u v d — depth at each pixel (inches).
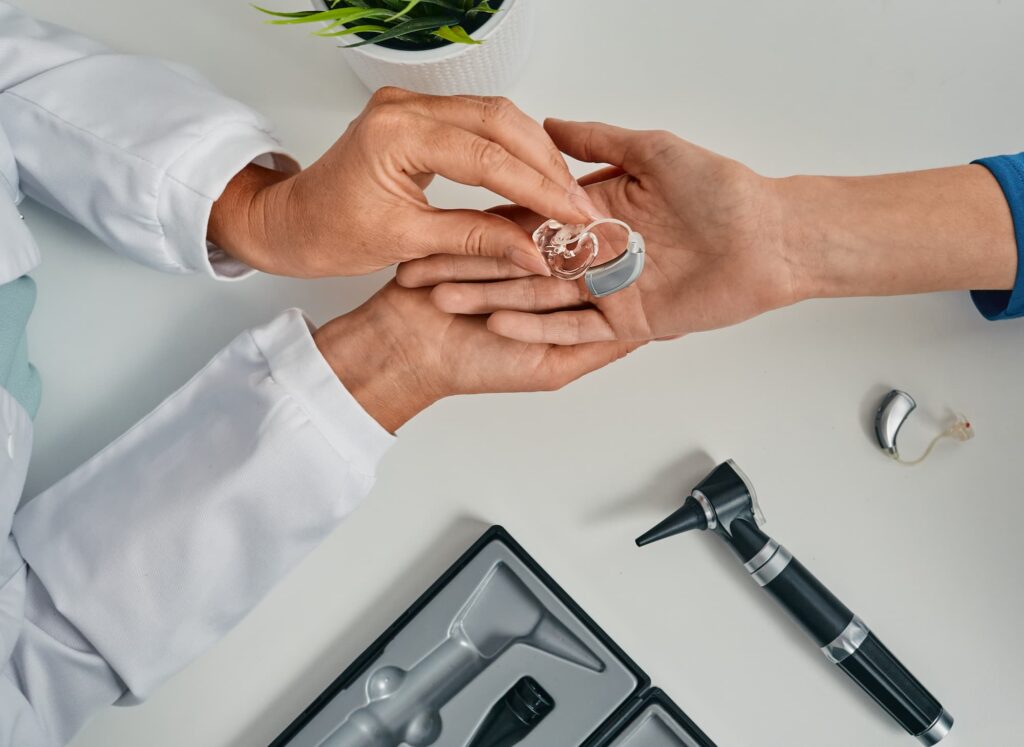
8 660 27.7
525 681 30.1
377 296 30.0
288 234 27.4
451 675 31.0
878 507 30.6
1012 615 29.8
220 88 32.7
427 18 26.6
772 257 27.1
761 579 29.0
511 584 30.8
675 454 31.2
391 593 31.3
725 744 30.3
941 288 28.2
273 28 32.8
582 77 32.5
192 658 29.5
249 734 31.0
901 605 30.2
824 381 31.1
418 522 31.4
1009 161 27.8
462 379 29.6
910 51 32.1
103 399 32.0
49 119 28.5
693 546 30.8
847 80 32.2
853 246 27.1
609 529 31.0
